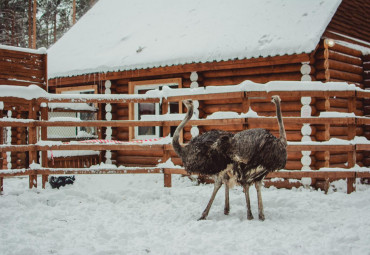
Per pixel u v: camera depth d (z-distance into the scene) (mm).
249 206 5469
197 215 5805
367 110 10227
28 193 7227
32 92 7684
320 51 8555
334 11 9000
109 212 6105
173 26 11664
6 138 10945
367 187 8094
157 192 7223
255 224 5215
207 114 9656
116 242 4699
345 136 9266
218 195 7035
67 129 12141
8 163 10930
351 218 5336
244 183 5402
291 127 8523
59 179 7883
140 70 10438
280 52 8359
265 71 8992
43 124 7680
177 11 12562
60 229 5176
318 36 8227
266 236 4723
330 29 9328
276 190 7469
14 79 9227
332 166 8812
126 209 6297
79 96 7723
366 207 5969
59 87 12836
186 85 10164
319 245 4375
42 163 7816
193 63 9531
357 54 9984
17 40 30500
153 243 4609
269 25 9438
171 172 7551
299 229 4969
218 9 11461
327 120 6984
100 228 5230
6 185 8242
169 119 7742
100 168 7555
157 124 7762
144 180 8805
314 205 6195
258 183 5465
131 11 14305
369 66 10227
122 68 10609
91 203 6664
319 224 5094
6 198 6801
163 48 10570
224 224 5238
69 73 11742
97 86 11773
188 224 5359
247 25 9867
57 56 13516
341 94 7035
